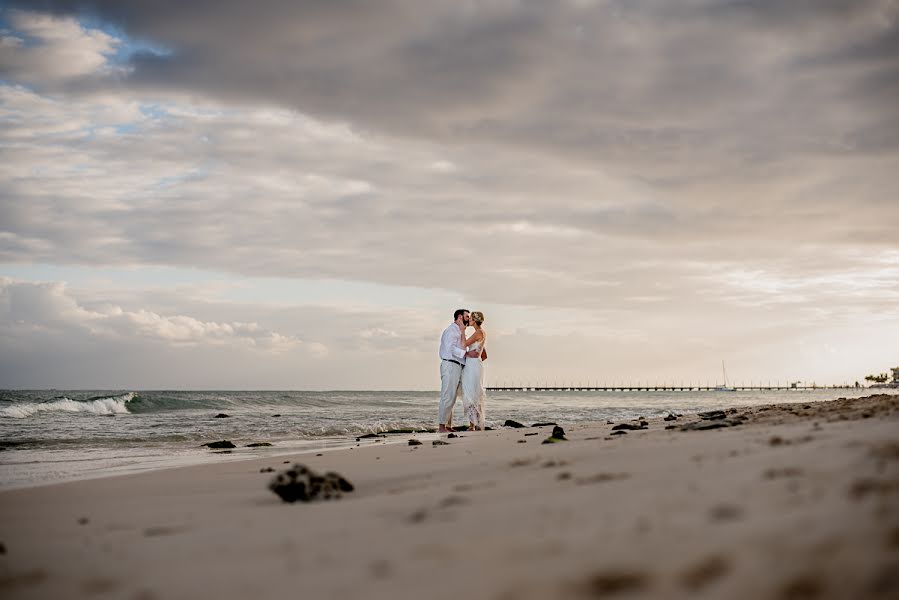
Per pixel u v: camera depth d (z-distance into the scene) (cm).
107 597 254
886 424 548
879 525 216
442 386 1647
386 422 2214
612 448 618
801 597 179
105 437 1456
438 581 224
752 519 244
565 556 232
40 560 329
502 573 223
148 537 377
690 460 446
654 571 206
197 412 2891
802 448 421
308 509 433
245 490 607
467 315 1636
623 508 300
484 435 1270
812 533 218
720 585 191
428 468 652
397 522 341
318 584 238
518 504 346
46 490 643
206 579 263
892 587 178
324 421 2212
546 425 1655
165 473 777
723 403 4903
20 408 2467
